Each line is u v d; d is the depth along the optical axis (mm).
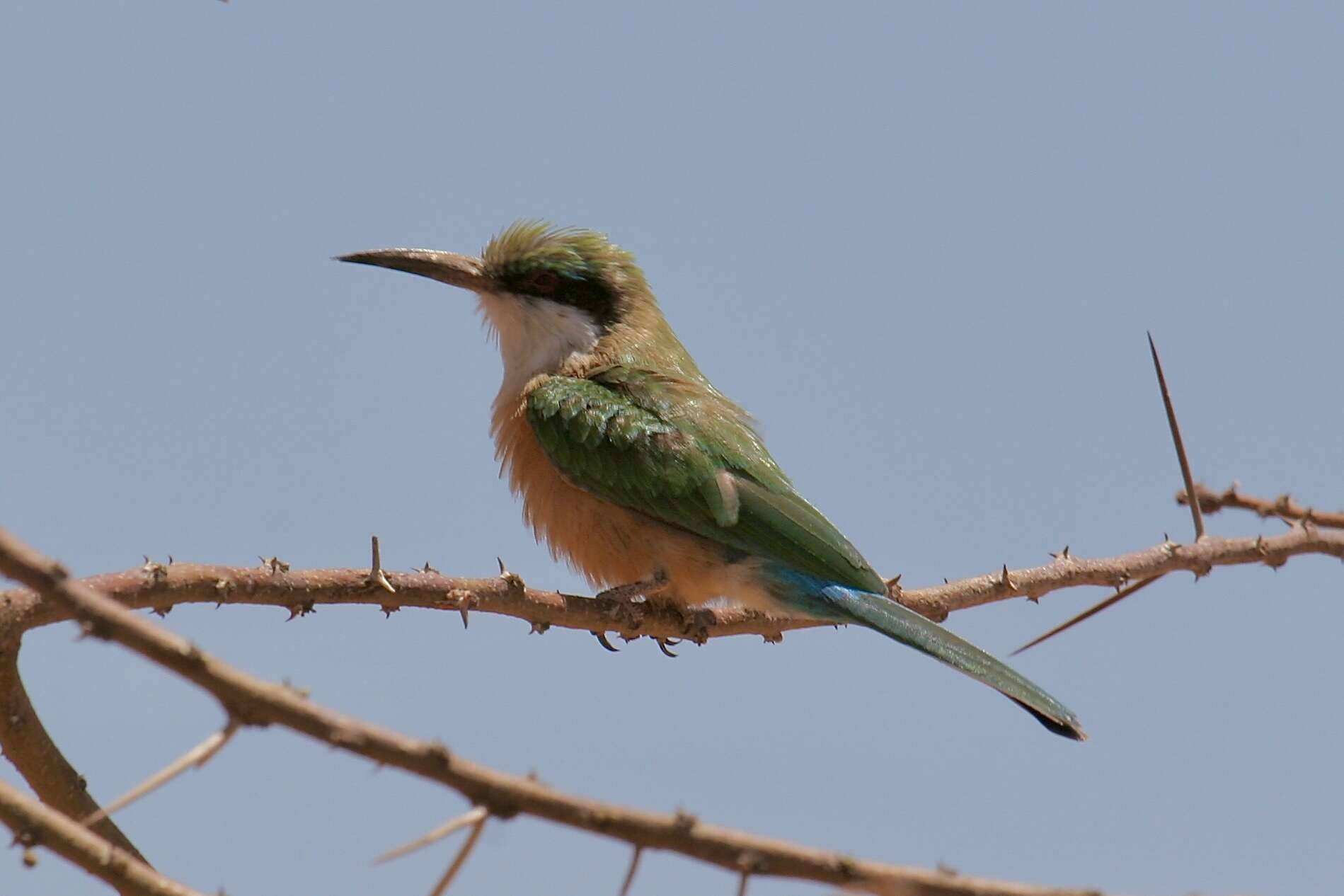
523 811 4727
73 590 4617
